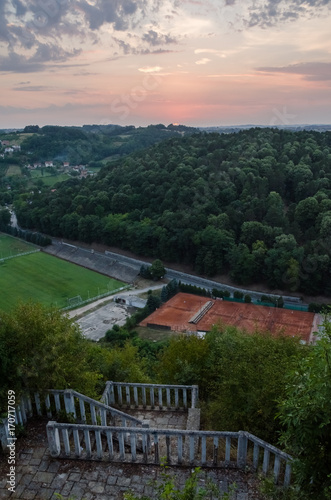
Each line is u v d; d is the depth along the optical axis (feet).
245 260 302.45
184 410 73.41
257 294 298.15
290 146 422.41
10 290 321.11
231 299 285.84
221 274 334.44
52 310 75.66
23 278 347.56
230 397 71.77
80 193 466.70
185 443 57.52
